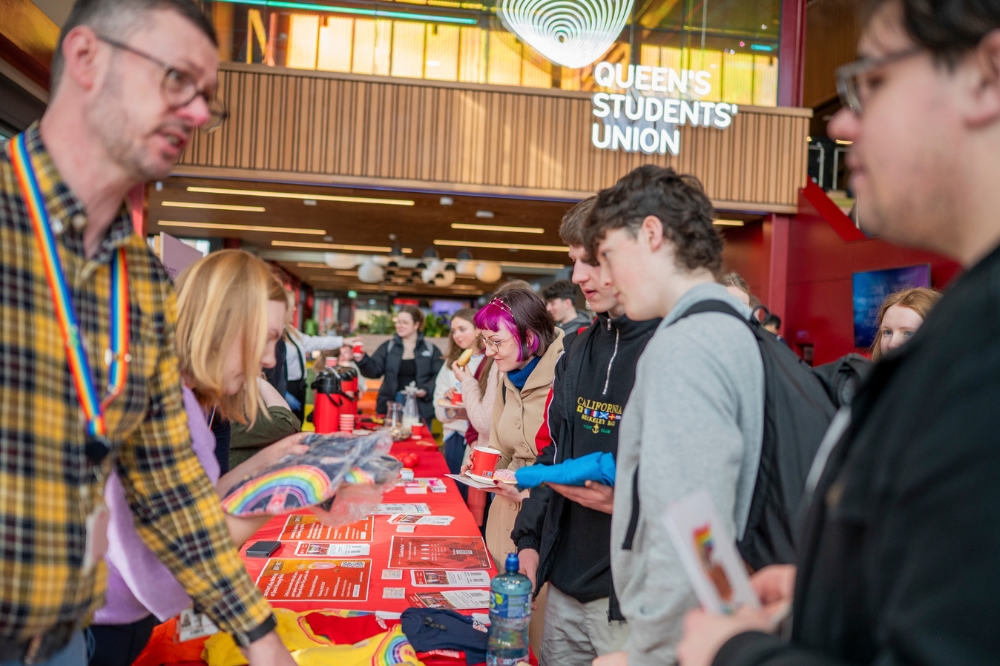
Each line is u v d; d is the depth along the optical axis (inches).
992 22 19.0
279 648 42.9
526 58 332.8
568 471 60.1
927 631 15.8
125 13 31.2
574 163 331.3
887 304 90.4
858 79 22.6
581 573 66.9
